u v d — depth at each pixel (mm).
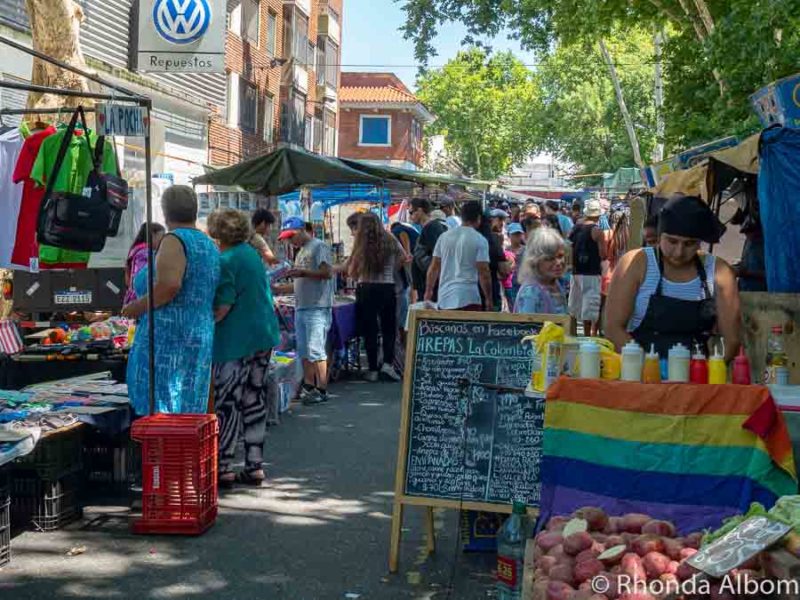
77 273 9828
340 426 9969
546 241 6613
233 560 5918
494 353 5730
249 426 7660
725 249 11047
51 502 6395
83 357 8500
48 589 5391
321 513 6938
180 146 22938
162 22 17109
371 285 13039
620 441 4516
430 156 73438
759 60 11906
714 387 4441
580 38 20562
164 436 6328
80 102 11766
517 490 5586
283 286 12656
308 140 38562
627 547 3727
